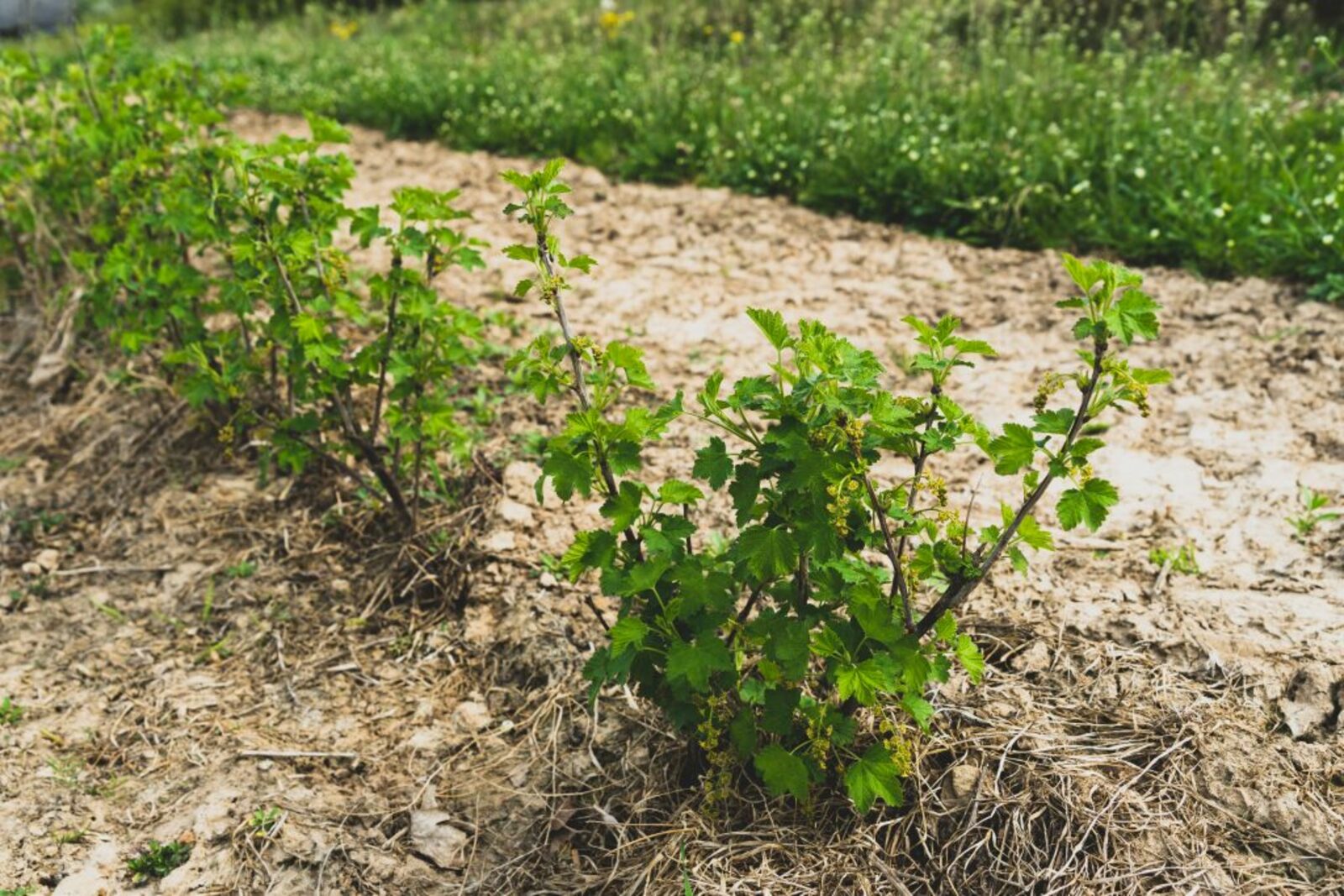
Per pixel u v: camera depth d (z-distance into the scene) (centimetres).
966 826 223
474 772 267
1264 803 218
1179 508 321
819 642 204
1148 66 683
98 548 371
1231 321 430
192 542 363
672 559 213
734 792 237
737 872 224
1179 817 217
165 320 378
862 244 547
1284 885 204
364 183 679
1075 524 188
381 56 986
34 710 300
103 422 430
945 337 203
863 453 198
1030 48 765
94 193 433
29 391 464
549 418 392
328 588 336
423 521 346
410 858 246
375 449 337
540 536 331
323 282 315
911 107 639
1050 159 559
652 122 691
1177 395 386
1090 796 221
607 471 220
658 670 224
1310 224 467
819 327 199
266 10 1407
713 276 516
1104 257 507
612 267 532
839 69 761
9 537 378
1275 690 243
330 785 268
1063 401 385
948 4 782
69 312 472
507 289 503
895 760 215
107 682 311
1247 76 648
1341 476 325
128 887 242
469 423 392
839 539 203
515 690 289
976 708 247
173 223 343
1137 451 354
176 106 400
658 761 255
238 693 303
